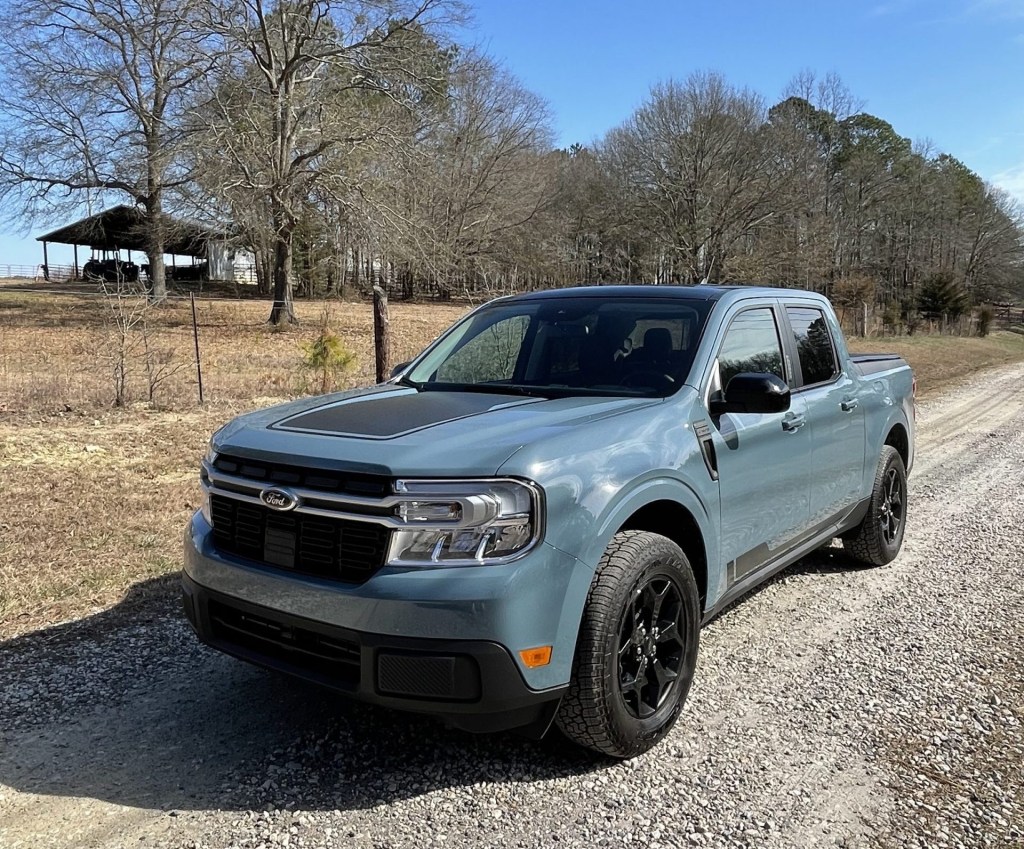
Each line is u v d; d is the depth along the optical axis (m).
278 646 3.00
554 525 2.78
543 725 2.91
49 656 4.00
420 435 2.96
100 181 33.78
